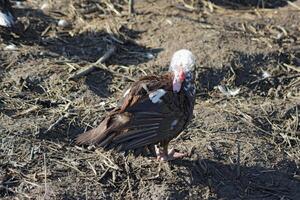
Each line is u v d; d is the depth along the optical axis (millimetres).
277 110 8984
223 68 9641
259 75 9719
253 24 10930
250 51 10023
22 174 7488
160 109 7074
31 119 8312
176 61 7266
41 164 7633
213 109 8859
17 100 8695
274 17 11242
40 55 9727
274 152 8195
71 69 9406
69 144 8008
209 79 9484
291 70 9891
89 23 10758
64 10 11125
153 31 10516
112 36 10328
